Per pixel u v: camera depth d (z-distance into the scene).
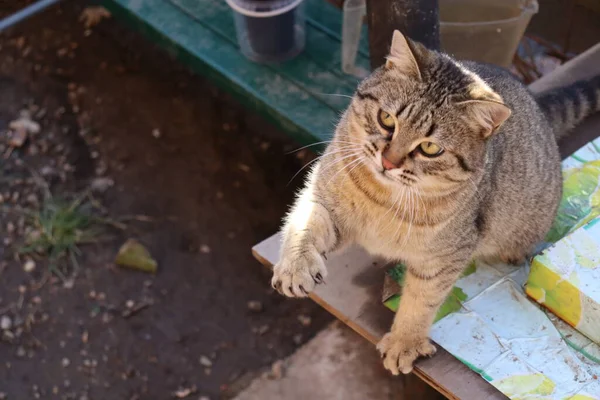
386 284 0.96
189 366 1.26
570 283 0.88
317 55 1.37
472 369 0.89
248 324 1.30
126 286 1.33
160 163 1.47
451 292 0.94
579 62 1.16
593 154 1.05
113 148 1.49
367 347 1.27
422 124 0.83
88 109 1.55
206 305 1.32
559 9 1.40
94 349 1.28
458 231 0.88
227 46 1.39
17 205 1.41
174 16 1.44
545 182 0.96
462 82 0.83
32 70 1.61
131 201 1.42
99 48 1.65
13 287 1.33
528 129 0.96
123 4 1.47
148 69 1.61
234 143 1.49
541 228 0.99
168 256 1.36
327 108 1.30
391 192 0.87
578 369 0.88
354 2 1.28
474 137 0.84
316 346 1.28
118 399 1.24
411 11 1.02
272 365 1.26
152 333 1.29
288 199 1.41
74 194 1.42
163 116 1.53
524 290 0.94
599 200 1.01
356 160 0.87
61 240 1.37
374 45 1.07
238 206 1.41
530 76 1.38
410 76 0.84
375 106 0.86
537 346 0.90
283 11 1.30
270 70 1.36
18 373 1.25
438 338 0.91
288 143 1.48
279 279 0.85
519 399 0.87
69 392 1.24
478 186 0.88
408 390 1.07
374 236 0.91
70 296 1.32
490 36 1.25
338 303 0.95
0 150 1.48
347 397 1.23
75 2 1.72
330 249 0.92
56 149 1.49
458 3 1.28
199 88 1.57
